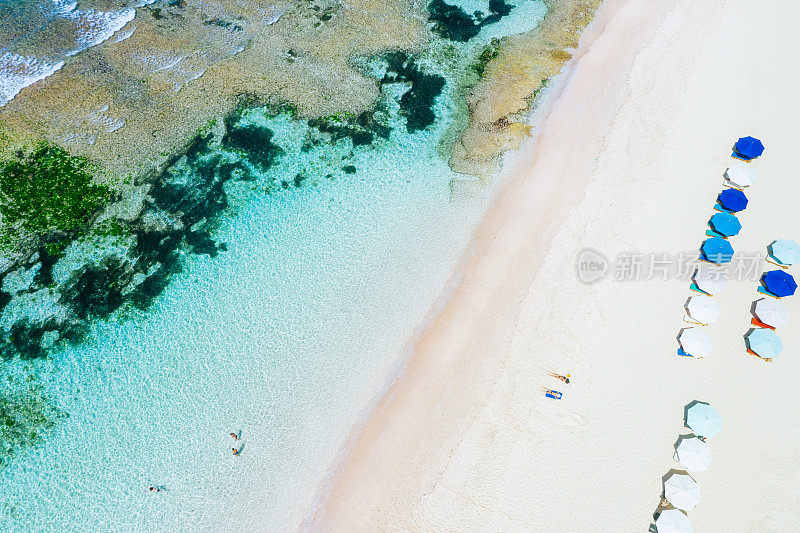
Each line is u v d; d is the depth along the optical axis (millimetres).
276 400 19922
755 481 16984
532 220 23609
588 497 16906
